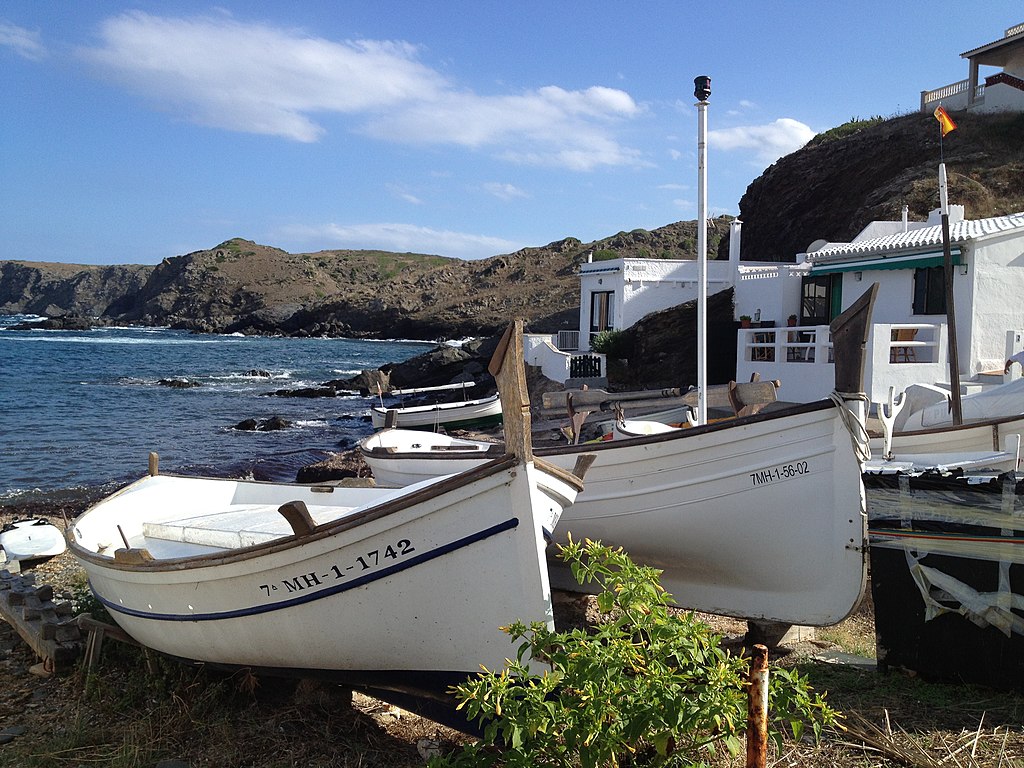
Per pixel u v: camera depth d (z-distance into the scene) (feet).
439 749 17.78
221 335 331.16
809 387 63.77
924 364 57.88
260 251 486.79
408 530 16.65
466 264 395.96
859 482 21.30
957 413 35.81
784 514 22.67
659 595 15.43
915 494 20.68
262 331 341.00
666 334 94.84
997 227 65.92
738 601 24.50
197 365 189.47
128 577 20.79
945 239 36.27
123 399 124.16
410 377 136.05
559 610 27.48
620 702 13.33
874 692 20.03
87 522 26.32
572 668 13.69
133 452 79.61
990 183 120.47
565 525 26.58
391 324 302.66
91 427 95.86
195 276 436.76
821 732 17.20
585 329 111.04
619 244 355.56
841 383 21.31
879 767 16.25
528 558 16.20
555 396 43.55
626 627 18.99
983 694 19.69
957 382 35.91
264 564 17.85
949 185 119.14
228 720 19.43
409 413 76.18
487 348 134.41
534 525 16.10
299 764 17.62
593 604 27.96
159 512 29.07
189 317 399.24
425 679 17.88
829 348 62.54
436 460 30.96
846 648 24.52
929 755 16.39
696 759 15.89
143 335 322.34
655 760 14.17
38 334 309.63
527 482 15.99
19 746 18.51
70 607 26.27
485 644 16.81
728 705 13.14
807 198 152.97
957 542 20.13
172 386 144.66
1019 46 133.69
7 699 21.29
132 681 21.53
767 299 89.86
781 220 157.28
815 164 156.15
